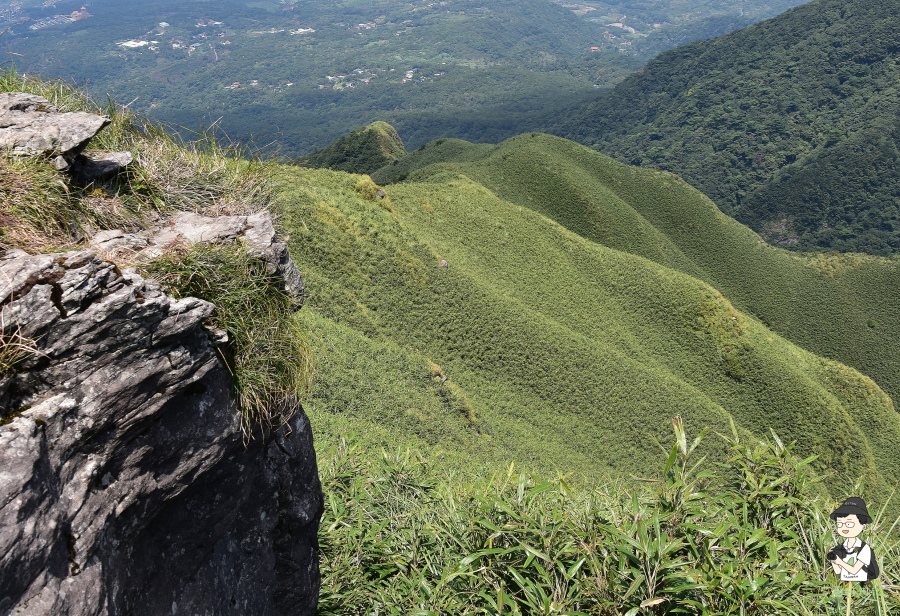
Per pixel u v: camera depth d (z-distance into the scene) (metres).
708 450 45.53
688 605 3.59
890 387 100.19
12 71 4.28
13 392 2.35
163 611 3.05
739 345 65.19
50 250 2.81
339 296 37.38
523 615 3.88
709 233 126.12
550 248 71.56
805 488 4.33
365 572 5.11
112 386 2.54
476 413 34.56
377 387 26.33
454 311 45.44
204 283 3.26
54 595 2.19
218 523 3.45
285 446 4.14
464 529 4.73
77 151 3.40
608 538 3.97
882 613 3.35
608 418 44.72
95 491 2.52
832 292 113.44
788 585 3.62
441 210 71.19
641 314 68.19
